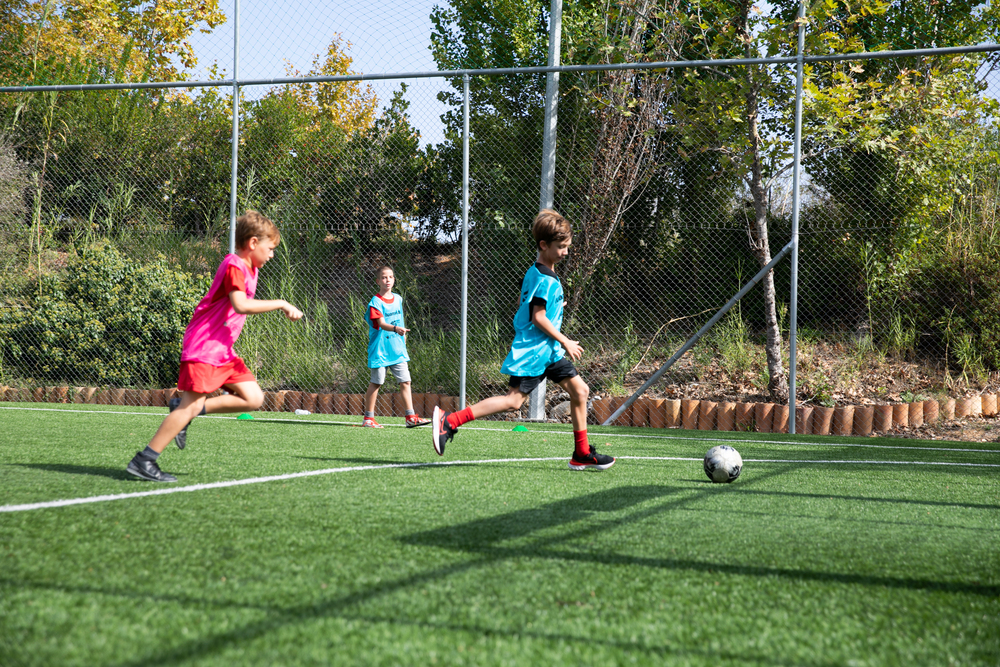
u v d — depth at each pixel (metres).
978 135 7.76
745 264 8.70
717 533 2.29
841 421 6.76
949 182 7.91
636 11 7.60
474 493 2.92
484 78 8.85
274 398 8.08
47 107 9.89
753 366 8.23
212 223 10.20
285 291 8.76
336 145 9.61
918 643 1.39
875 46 8.59
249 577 1.70
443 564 1.84
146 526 2.21
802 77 6.39
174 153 10.16
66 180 10.03
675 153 8.14
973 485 3.49
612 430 6.28
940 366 8.02
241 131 10.06
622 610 1.53
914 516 2.68
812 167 8.15
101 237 9.65
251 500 2.65
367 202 9.59
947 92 7.25
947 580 1.81
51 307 8.34
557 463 3.98
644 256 8.70
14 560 1.82
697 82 7.23
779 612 1.55
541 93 8.49
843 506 2.85
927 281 8.15
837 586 1.75
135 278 8.47
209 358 3.03
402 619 1.44
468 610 1.50
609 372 8.30
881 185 8.12
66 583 1.63
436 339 8.70
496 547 2.03
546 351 3.62
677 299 8.74
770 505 2.82
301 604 1.51
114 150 10.03
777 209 8.52
